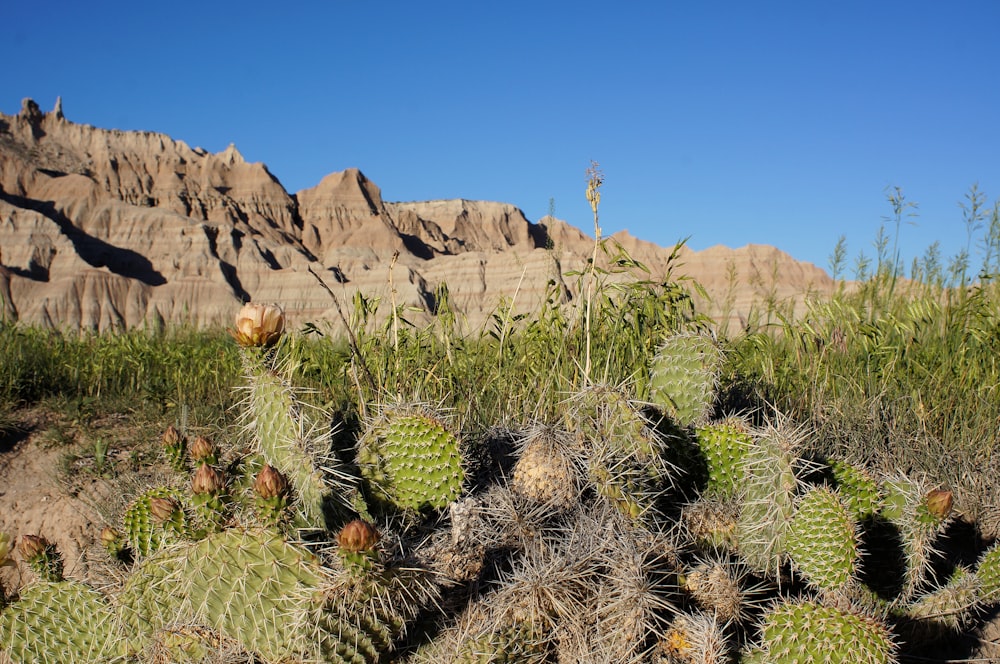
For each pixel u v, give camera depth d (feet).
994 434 14.34
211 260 243.19
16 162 295.07
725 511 10.07
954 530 12.27
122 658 7.96
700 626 7.75
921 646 9.70
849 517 8.71
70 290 188.85
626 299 14.25
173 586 7.80
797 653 7.47
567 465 9.40
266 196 359.25
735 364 15.52
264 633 7.07
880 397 15.35
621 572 7.97
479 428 12.90
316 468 8.73
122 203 267.80
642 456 9.66
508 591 7.77
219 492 7.61
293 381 14.89
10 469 16.55
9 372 21.36
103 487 15.24
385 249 344.90
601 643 7.66
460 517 8.75
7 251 209.87
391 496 9.21
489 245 395.14
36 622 8.70
